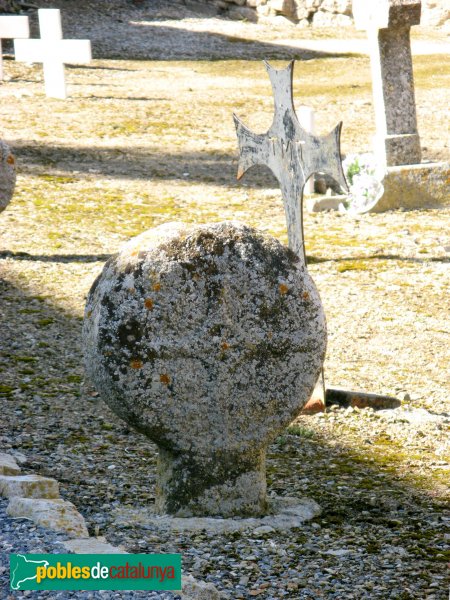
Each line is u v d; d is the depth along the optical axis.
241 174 6.70
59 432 5.99
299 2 29.12
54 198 12.40
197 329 4.40
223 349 4.43
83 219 11.62
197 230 4.45
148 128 16.52
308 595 3.83
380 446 6.03
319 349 4.61
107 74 21.38
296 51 25.52
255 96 19.70
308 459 5.75
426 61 23.78
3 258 9.97
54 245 10.55
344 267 10.20
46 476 5.16
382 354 7.88
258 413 4.55
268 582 3.92
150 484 5.16
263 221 11.82
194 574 3.95
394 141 12.48
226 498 4.64
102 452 5.68
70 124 16.38
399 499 5.06
